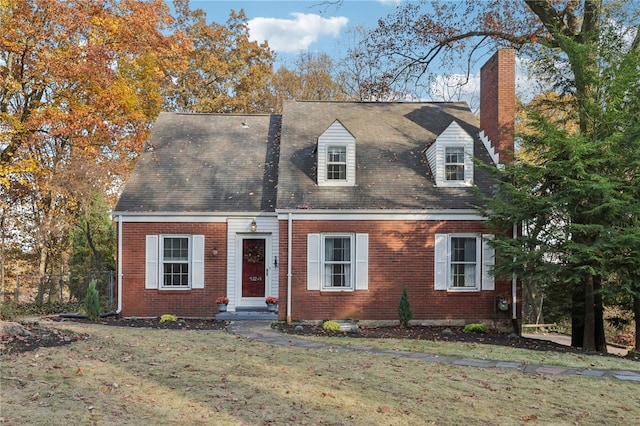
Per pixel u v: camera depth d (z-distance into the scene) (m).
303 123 20.05
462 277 16.95
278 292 17.11
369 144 19.02
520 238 14.77
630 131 13.73
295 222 16.58
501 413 7.07
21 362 8.48
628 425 6.75
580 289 15.77
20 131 22.06
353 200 16.81
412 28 22.27
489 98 18.59
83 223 25.06
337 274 16.81
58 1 20.48
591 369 10.09
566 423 6.75
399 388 8.05
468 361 10.48
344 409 6.98
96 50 20.84
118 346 10.21
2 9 20.31
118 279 17.45
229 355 9.98
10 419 6.09
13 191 24.25
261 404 7.05
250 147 20.34
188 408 6.78
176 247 17.81
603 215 13.66
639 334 15.55
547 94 19.53
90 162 23.33
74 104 22.97
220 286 17.75
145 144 20.02
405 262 16.72
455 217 16.80
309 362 9.64
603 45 15.19
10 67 22.11
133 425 6.12
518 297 16.91
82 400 6.89
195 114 21.97
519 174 15.02
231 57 36.78
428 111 21.11
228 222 17.83
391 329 15.61
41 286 22.52
